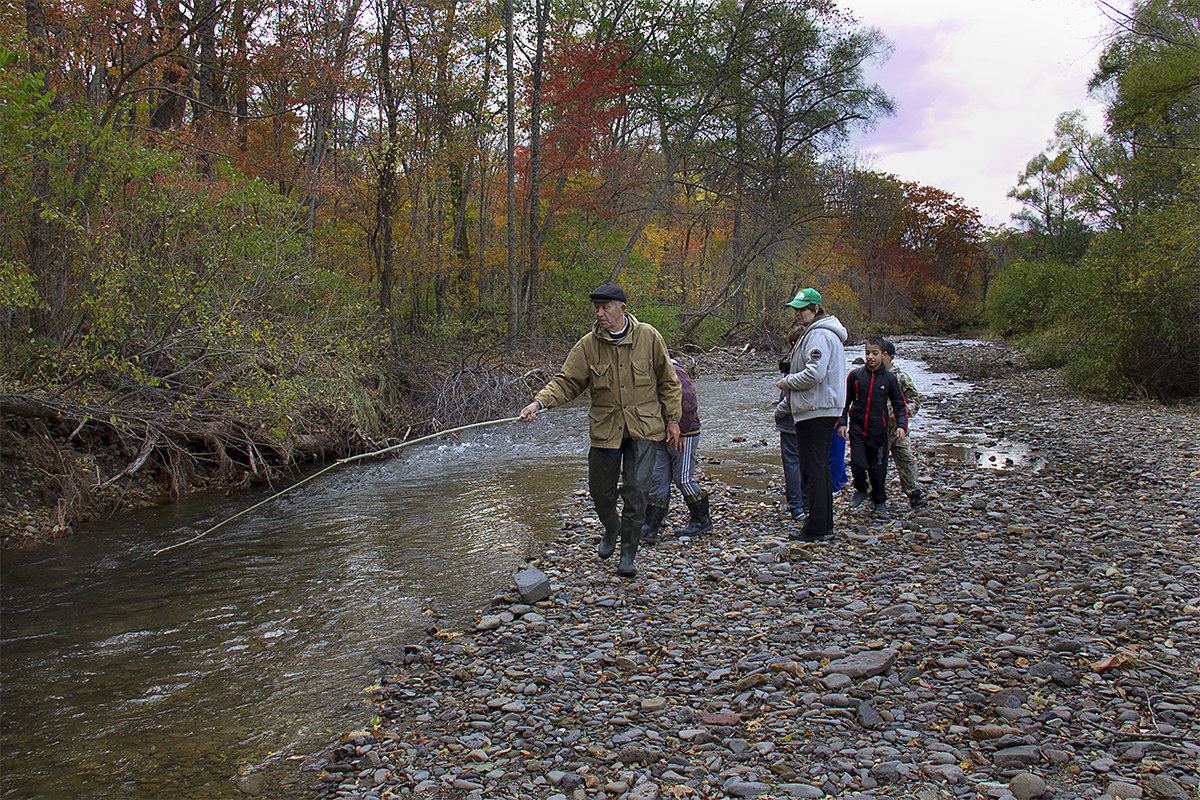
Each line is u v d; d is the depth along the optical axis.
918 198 59.44
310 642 4.71
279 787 3.19
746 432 12.54
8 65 7.65
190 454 9.04
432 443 12.09
